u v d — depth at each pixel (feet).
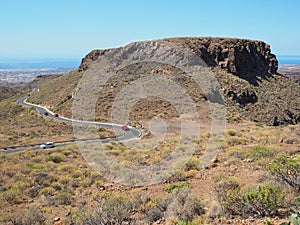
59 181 49.03
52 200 39.75
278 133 68.80
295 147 49.78
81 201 36.78
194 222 22.43
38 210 34.35
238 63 247.70
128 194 35.40
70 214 33.19
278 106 197.77
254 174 35.63
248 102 189.98
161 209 28.55
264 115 172.76
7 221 33.19
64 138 123.65
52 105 257.75
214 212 24.14
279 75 290.15
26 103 308.81
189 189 30.48
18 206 39.50
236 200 23.56
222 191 27.61
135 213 28.86
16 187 45.60
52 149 86.58
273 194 22.59
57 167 60.03
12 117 254.47
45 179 50.57
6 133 150.30
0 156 75.36
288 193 24.43
